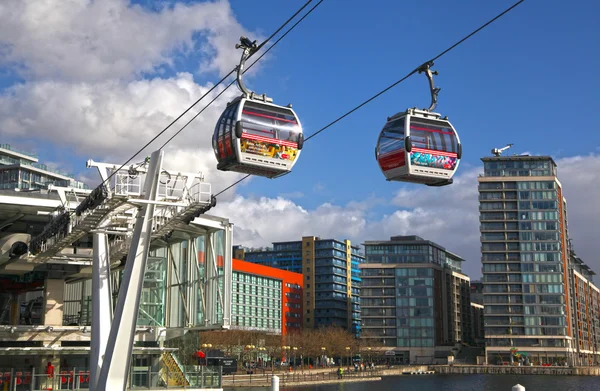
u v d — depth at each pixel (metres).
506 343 175.75
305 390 103.50
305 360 189.88
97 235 41.25
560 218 184.25
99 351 39.59
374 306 197.88
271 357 153.50
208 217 54.75
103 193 35.22
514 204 179.75
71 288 72.25
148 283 62.53
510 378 151.75
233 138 25.03
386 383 129.50
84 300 70.19
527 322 174.88
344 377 137.25
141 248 36.12
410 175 25.48
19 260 51.12
